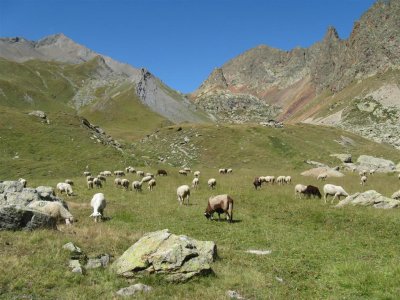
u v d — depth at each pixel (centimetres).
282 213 2847
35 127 8688
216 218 2669
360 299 1270
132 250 1480
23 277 1259
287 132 13088
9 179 5866
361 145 13162
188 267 1389
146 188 4525
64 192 3991
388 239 2091
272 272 1515
